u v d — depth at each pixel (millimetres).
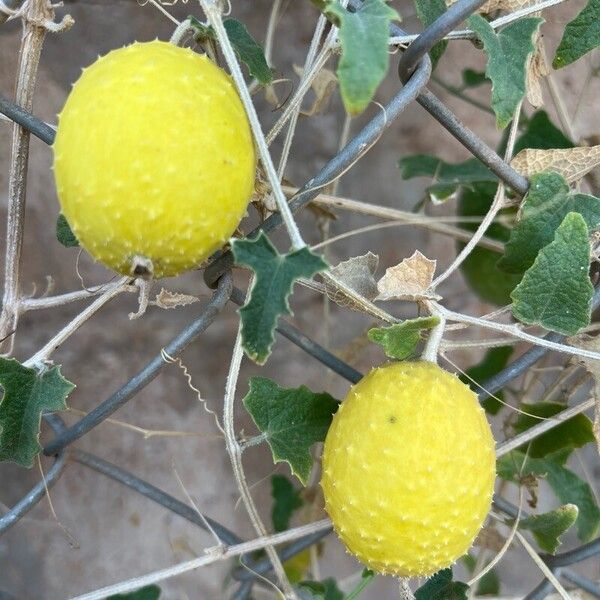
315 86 300
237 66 208
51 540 408
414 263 240
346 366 259
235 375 242
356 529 217
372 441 215
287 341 423
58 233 259
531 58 255
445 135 434
